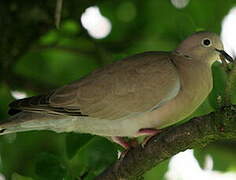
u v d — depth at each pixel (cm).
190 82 1061
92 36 1475
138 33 1530
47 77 1584
